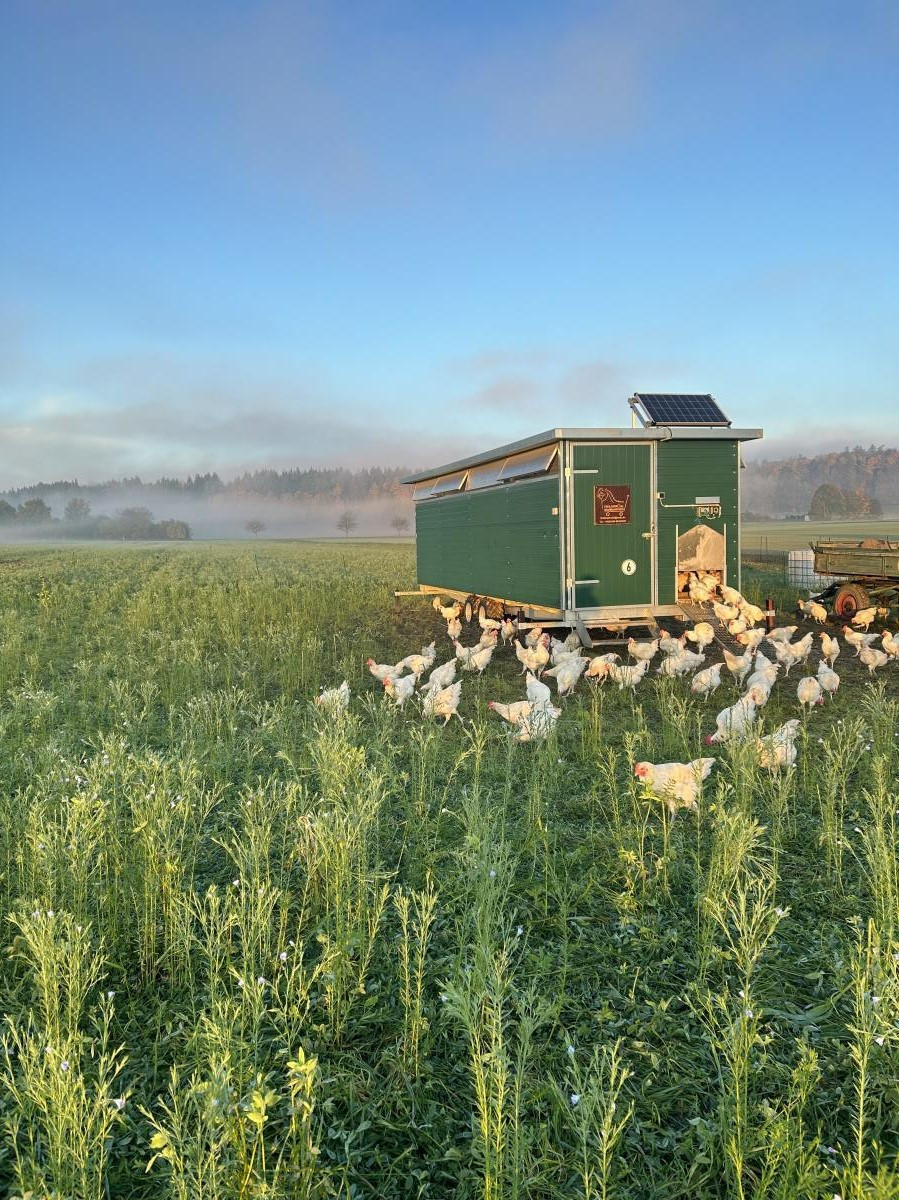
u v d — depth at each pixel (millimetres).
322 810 5996
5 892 5633
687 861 6262
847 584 20094
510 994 4480
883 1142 3459
